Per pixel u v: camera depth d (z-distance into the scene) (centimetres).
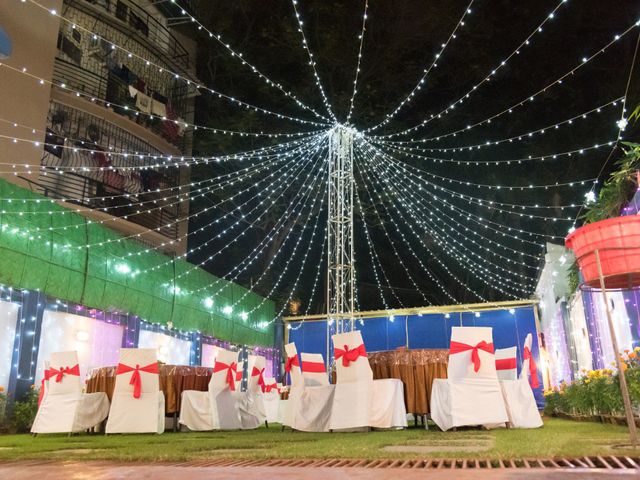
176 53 1532
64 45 1234
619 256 319
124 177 1338
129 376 562
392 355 576
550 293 1084
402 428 535
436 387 513
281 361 1370
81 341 862
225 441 408
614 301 679
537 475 168
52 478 193
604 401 521
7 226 739
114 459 267
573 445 275
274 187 1545
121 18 1373
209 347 1193
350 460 240
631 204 602
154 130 1410
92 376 635
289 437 453
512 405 517
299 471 193
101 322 907
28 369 746
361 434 469
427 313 1226
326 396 554
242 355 1277
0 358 720
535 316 1166
